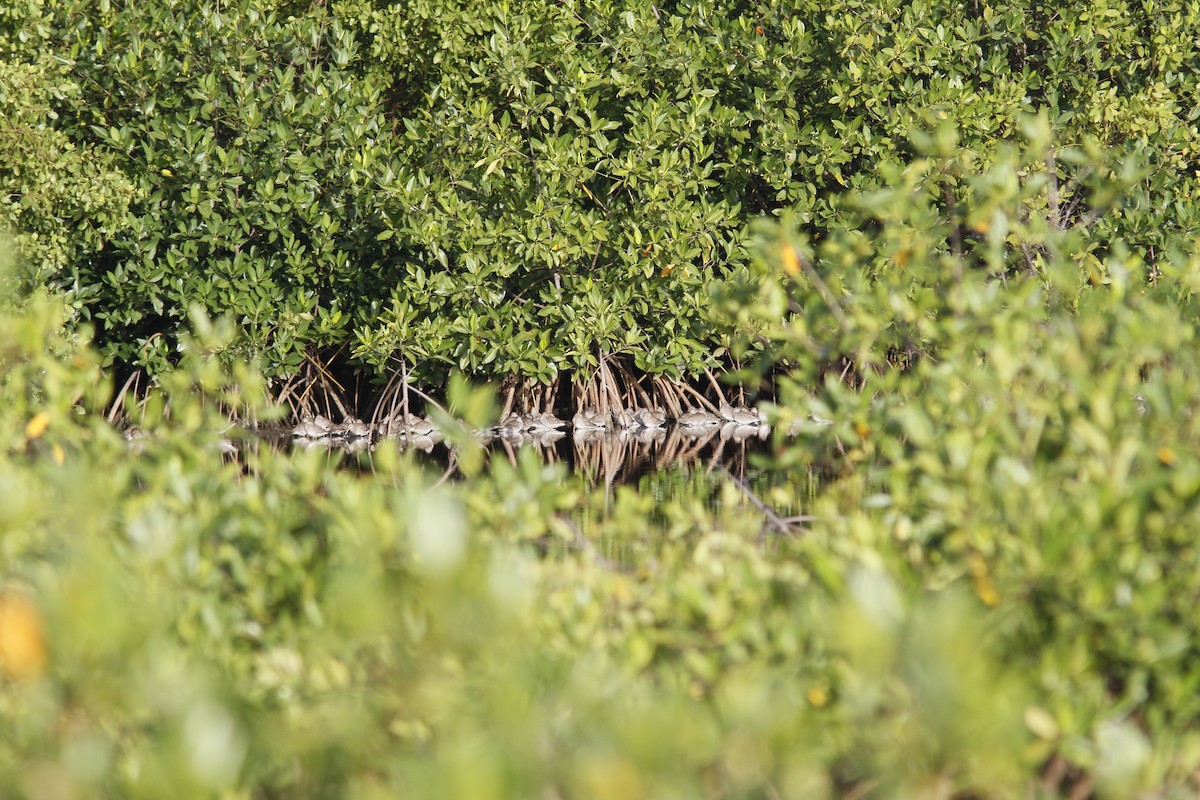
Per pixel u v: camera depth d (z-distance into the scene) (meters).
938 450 11.79
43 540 10.74
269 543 10.88
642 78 51.50
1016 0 51.00
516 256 50.97
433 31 53.47
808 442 14.40
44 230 42.75
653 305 51.44
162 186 49.31
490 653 8.86
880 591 8.42
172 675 8.74
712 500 27.22
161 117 48.59
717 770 8.88
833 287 15.59
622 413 52.75
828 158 50.31
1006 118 48.38
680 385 54.78
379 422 51.97
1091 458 11.08
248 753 9.09
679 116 52.12
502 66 49.75
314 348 53.56
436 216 49.44
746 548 12.37
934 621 7.97
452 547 8.71
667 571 12.09
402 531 9.77
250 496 11.38
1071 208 24.52
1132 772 8.71
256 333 49.41
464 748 8.02
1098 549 9.74
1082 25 50.22
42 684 8.64
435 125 50.38
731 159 51.94
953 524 10.86
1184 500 10.15
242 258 49.75
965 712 7.68
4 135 39.19
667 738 7.96
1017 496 10.45
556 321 53.19
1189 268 14.71
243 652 10.44
